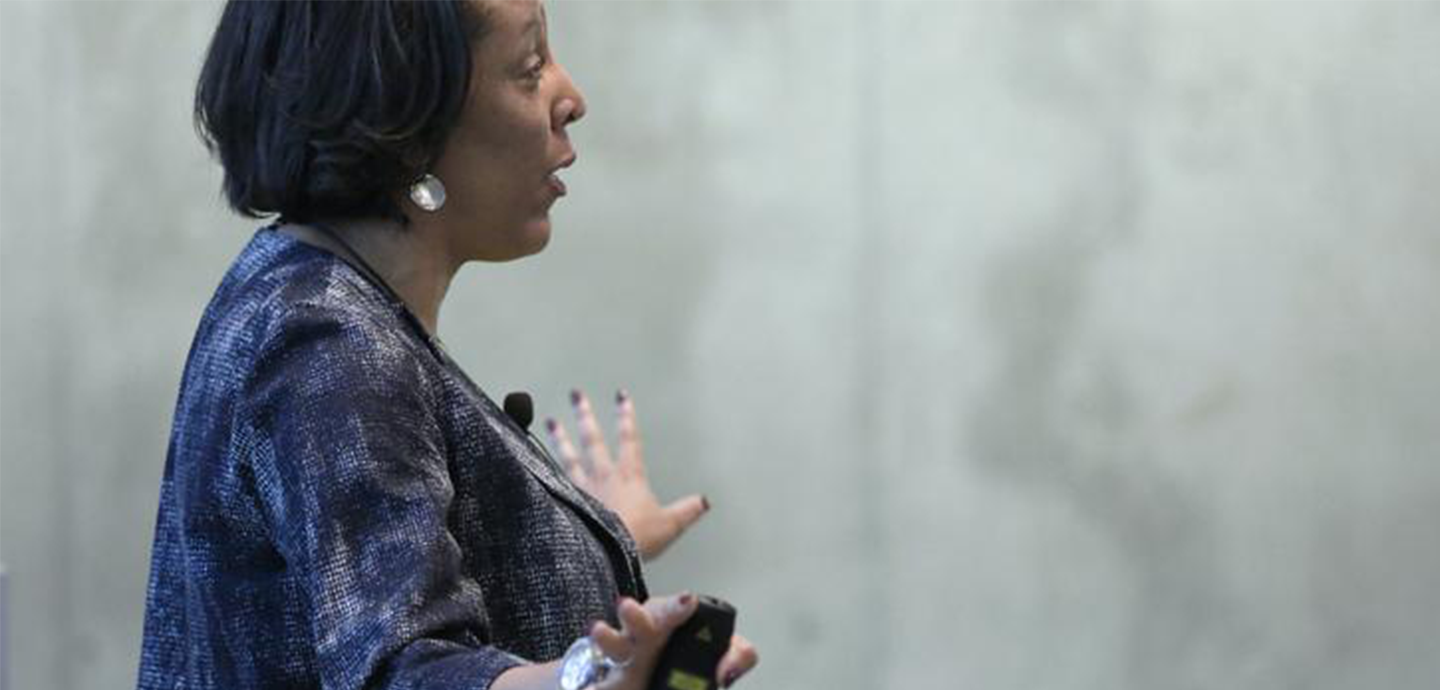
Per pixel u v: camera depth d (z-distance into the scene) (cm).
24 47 1185
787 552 1196
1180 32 1180
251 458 390
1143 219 1185
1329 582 1198
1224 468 1193
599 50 1181
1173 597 1195
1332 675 1200
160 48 1186
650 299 1190
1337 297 1188
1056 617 1195
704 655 319
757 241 1188
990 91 1181
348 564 369
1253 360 1188
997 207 1184
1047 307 1187
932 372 1191
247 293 413
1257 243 1187
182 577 427
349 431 380
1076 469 1191
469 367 1191
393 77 413
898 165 1186
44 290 1190
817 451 1193
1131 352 1188
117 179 1188
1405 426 1195
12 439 1192
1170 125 1181
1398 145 1184
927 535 1195
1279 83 1182
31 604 1196
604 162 1186
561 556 421
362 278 418
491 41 430
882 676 1200
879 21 1181
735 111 1184
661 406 1192
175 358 1193
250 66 423
